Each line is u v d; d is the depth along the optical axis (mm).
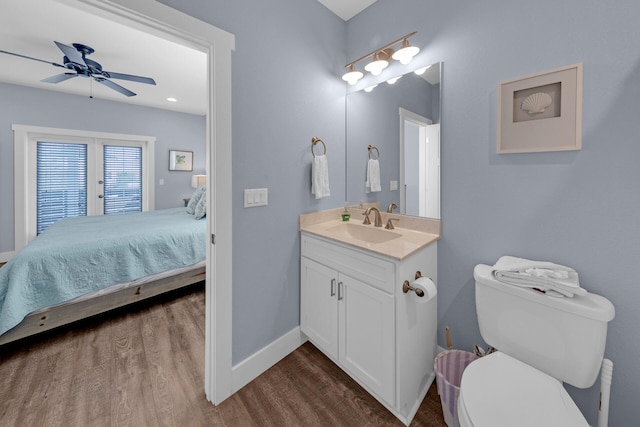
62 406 1408
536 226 1274
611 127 1070
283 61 1677
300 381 1601
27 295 1845
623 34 1032
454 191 1541
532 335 1129
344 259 1521
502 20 1320
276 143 1670
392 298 1280
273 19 1611
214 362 1436
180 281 2629
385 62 1705
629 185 1048
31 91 3746
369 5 1911
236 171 1487
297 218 1828
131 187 4766
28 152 3875
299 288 1883
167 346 1934
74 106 4062
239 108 1475
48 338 2012
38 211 3994
